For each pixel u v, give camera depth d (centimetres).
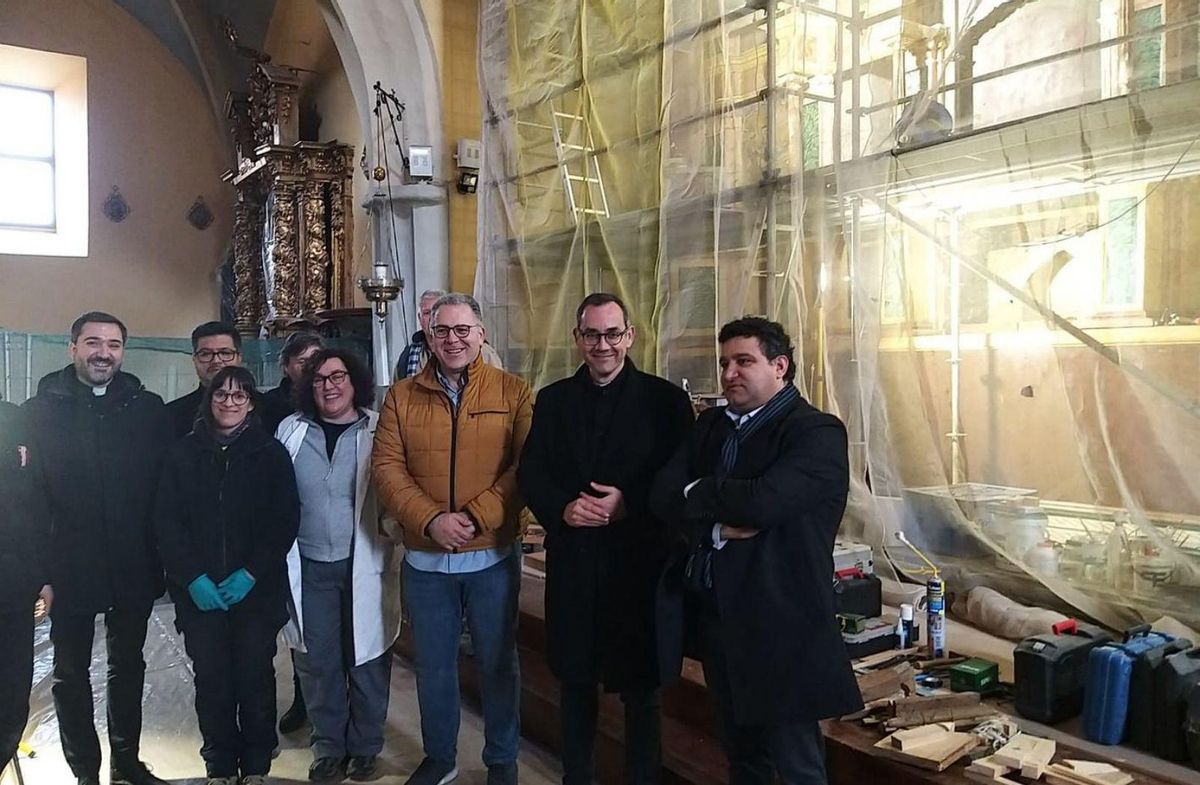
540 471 246
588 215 553
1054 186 347
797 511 193
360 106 691
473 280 690
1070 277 346
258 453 270
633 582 237
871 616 309
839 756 237
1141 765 229
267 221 865
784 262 425
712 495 198
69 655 279
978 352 377
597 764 297
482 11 626
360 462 291
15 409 263
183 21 930
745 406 210
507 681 274
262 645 273
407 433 268
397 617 303
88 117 941
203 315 1003
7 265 909
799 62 435
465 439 265
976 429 380
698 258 471
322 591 295
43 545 265
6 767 276
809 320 416
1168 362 319
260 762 278
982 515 362
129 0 943
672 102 478
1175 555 307
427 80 670
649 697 243
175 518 265
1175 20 320
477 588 270
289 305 831
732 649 199
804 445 196
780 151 426
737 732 217
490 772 275
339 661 300
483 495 263
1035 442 361
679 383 474
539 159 600
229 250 981
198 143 998
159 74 977
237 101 896
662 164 483
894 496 386
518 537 277
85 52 940
